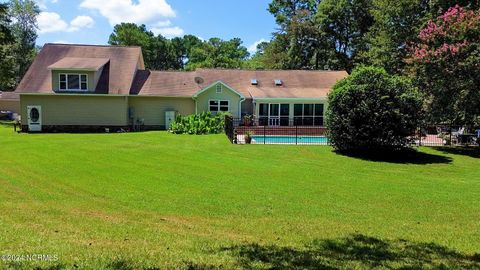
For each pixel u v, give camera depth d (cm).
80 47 3572
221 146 2067
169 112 3297
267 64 5006
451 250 615
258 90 3253
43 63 3366
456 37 2017
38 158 1672
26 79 3194
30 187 1130
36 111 3127
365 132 1844
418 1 3136
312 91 3275
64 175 1322
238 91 3353
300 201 1008
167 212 871
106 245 591
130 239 637
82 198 1004
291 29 4628
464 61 1953
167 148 1991
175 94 3262
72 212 849
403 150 1994
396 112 1825
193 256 541
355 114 1856
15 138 2478
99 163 1568
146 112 3297
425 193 1146
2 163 1539
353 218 854
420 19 3055
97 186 1158
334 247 618
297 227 761
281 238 675
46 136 2628
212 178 1302
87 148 1984
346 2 4469
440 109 2117
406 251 600
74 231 680
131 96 3228
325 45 4703
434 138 2597
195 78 3475
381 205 989
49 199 986
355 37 4612
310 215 872
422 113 1919
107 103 3169
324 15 4550
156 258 526
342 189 1179
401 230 753
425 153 1991
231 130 2339
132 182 1222
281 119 3144
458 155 1953
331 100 1945
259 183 1236
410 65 2386
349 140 1880
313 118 3164
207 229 731
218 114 2991
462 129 2491
